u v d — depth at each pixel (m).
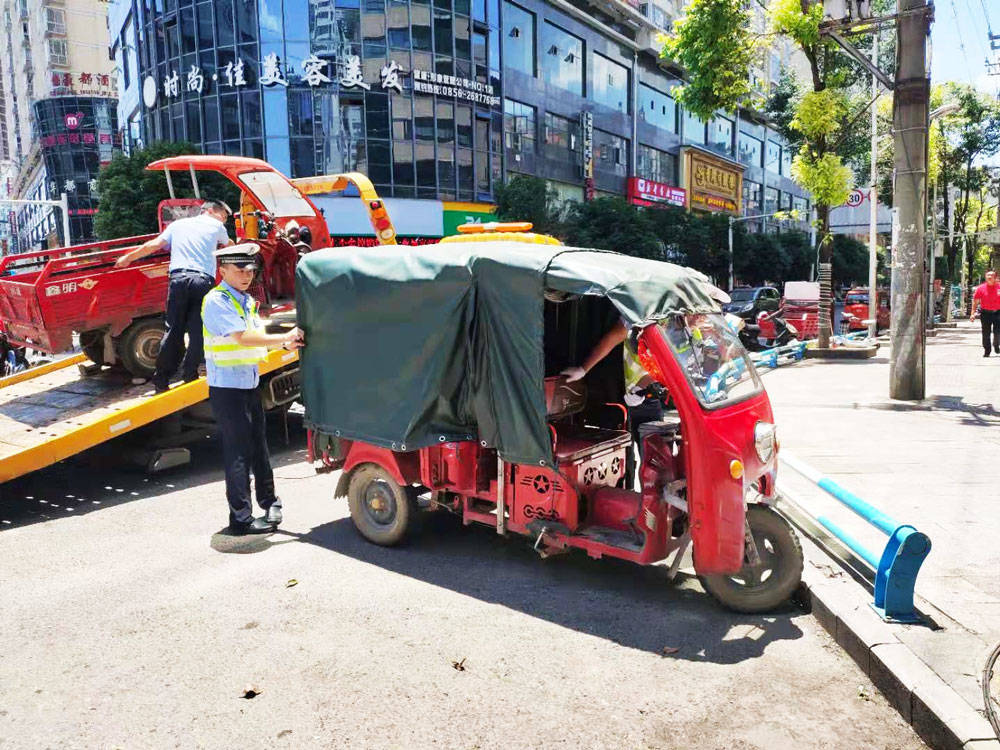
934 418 8.95
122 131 45.34
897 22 9.88
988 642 3.47
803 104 15.16
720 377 4.22
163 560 5.10
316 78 29.47
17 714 3.24
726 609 4.21
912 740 3.02
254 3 29.17
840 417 9.12
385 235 9.40
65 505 6.48
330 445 5.54
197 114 30.89
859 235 68.75
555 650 3.77
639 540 4.39
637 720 3.15
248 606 4.32
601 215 34.00
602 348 4.66
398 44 30.44
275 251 8.84
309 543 5.42
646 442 4.25
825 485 4.53
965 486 6.02
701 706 3.25
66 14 79.50
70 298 7.01
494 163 34.19
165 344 6.95
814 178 15.52
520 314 4.31
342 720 3.16
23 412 7.12
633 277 4.11
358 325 5.06
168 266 7.71
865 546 4.43
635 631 3.98
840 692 3.37
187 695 3.37
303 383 5.49
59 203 30.06
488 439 4.60
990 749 2.72
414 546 5.35
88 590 4.59
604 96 43.19
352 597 4.45
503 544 5.37
